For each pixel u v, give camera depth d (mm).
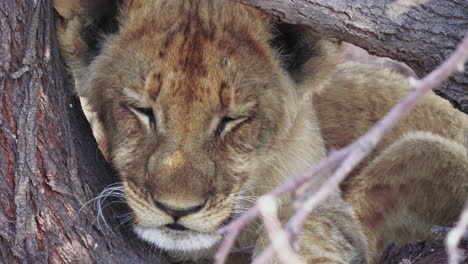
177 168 7488
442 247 8125
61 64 7930
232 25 8023
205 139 7703
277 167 8695
